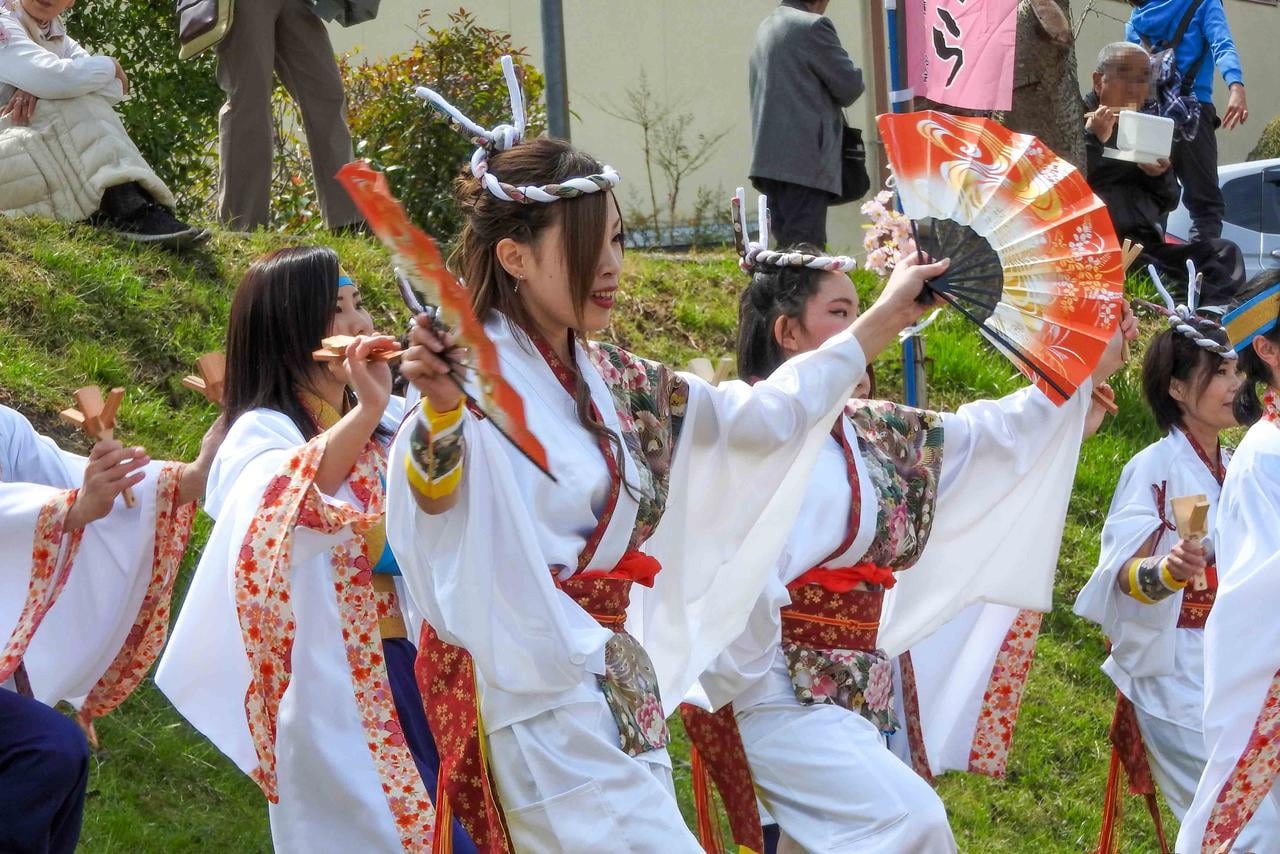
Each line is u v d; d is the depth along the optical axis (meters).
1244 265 18.19
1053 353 6.41
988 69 8.83
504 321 5.55
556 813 5.25
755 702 6.80
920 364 9.25
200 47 12.28
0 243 10.78
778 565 6.68
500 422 4.82
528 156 5.50
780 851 7.08
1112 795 8.93
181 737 8.30
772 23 13.65
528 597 5.18
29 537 6.05
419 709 6.23
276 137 15.86
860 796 6.47
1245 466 7.66
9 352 9.96
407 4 20.64
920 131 6.43
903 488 7.03
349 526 5.85
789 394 6.14
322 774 5.96
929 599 7.46
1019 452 7.34
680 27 21.58
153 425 10.07
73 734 5.75
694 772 7.20
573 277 5.42
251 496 5.90
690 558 6.29
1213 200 16.75
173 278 11.39
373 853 5.92
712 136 21.66
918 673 7.91
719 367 6.93
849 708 6.79
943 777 10.44
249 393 6.41
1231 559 7.59
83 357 10.27
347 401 6.60
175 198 16.88
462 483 5.14
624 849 5.22
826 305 7.14
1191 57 16.83
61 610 6.39
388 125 14.65
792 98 13.49
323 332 6.41
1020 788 10.56
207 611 6.01
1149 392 9.01
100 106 11.66
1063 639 12.08
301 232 12.78
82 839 7.31
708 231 20.89
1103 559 8.77
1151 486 8.85
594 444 5.47
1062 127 16.23
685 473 5.96
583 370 5.58
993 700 7.93
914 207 6.41
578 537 5.42
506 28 21.03
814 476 6.82
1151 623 8.58
